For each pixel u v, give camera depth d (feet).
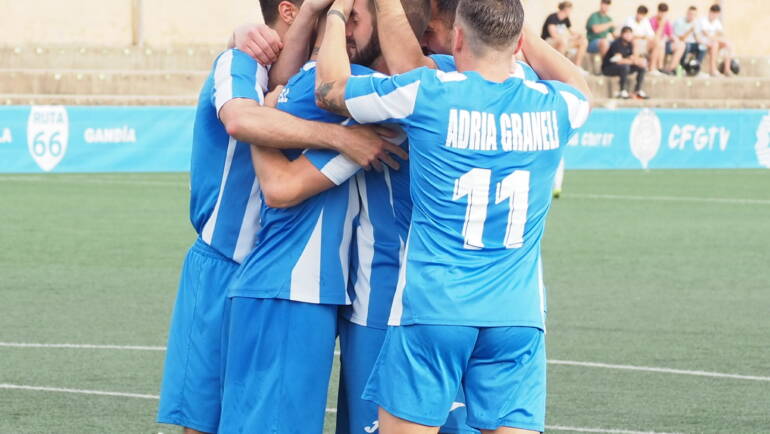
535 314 40.40
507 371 40.37
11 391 67.00
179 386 45.98
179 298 46.68
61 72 276.21
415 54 41.81
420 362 39.78
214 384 45.75
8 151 205.77
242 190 45.44
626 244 135.03
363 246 42.98
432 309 39.40
